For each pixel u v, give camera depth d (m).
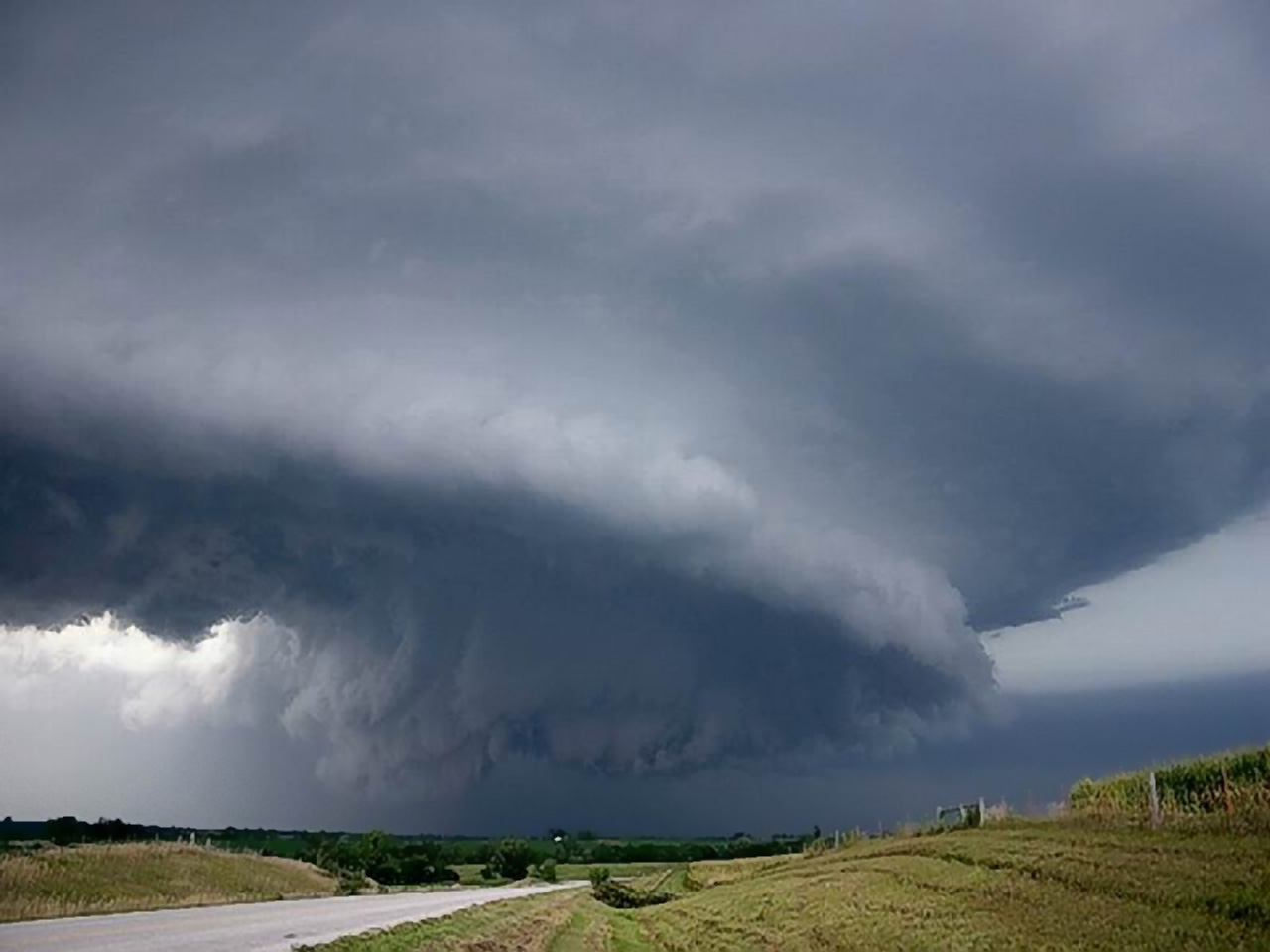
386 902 64.31
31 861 53.16
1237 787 42.09
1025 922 30.81
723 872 111.38
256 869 79.25
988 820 58.59
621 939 56.84
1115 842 39.38
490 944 41.84
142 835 90.19
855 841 84.12
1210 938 24.50
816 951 36.38
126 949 27.23
